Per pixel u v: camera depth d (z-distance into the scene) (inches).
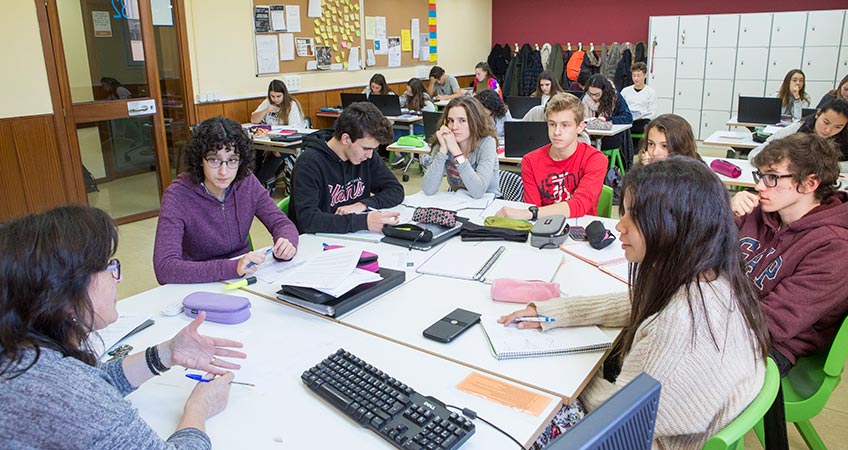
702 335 41.8
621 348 52.0
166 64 204.8
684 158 45.3
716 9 329.7
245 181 85.9
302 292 61.7
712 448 38.9
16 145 166.9
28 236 34.4
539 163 108.3
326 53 272.1
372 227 87.9
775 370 44.1
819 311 62.1
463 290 67.3
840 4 299.9
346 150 96.4
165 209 78.3
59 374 34.3
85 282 35.9
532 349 52.4
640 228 44.4
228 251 85.3
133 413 36.7
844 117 128.6
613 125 209.5
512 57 391.5
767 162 67.4
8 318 33.8
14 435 33.0
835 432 83.2
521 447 39.9
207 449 38.7
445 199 107.4
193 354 47.1
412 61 328.5
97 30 178.9
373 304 64.0
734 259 43.6
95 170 187.8
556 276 71.1
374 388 45.2
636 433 21.0
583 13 367.6
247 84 239.3
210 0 219.6
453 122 112.0
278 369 50.6
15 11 161.3
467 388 47.3
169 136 210.1
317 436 41.4
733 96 320.2
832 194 67.4
